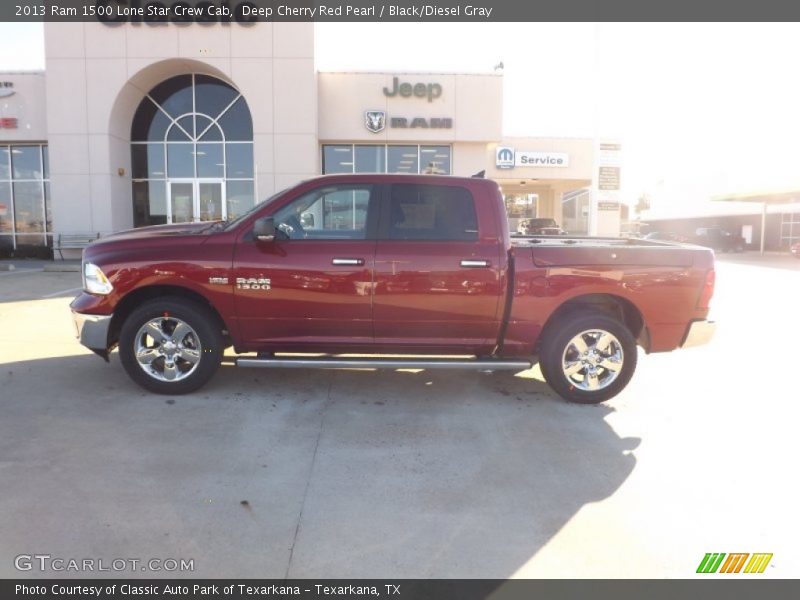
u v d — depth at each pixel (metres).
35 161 20.50
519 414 5.02
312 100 18.61
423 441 4.40
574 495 3.61
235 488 3.62
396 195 5.16
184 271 5.03
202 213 20.25
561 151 31.00
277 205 5.14
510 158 30.80
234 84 18.58
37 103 19.67
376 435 4.50
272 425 4.65
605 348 5.23
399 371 6.26
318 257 5.02
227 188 20.14
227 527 3.18
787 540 3.15
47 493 3.49
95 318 5.14
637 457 4.18
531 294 5.06
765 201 33.72
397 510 3.40
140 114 19.91
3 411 4.83
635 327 5.44
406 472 3.88
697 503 3.53
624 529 3.23
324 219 5.16
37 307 9.94
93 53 18.33
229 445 4.25
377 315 5.07
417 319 5.09
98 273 5.10
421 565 2.89
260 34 18.39
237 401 5.18
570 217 38.59
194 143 20.00
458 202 5.16
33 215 20.69
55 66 18.34
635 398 5.51
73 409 4.90
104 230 18.78
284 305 5.06
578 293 5.08
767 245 38.19
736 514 3.40
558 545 3.08
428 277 5.02
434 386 5.77
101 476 3.73
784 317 10.16
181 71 19.42
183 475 3.77
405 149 20.47
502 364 5.15
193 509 3.36
